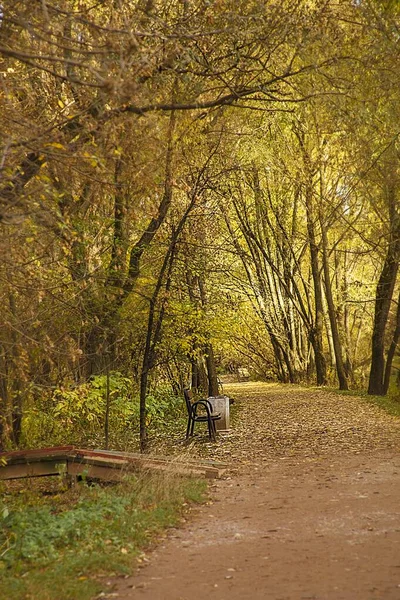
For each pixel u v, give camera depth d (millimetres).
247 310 38344
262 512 9844
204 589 6613
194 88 13352
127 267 18844
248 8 12344
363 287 46719
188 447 16531
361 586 6461
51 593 6523
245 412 27281
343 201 34875
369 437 17891
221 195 22750
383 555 7441
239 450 16406
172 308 21297
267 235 44500
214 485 12031
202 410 26516
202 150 17844
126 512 9555
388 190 27672
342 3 13523
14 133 9711
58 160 9477
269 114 24359
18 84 11453
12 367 14922
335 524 8914
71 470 12695
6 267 10789
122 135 10984
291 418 23969
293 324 49781
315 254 42094
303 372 50719
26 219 9336
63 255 12617
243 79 13797
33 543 8133
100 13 12328
